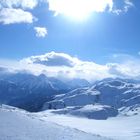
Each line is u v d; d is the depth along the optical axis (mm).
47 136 52594
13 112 77062
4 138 45688
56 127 65500
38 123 66250
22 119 67125
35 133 53375
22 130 54094
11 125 56938
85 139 56750
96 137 62188
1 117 64188
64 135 56656
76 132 63844
